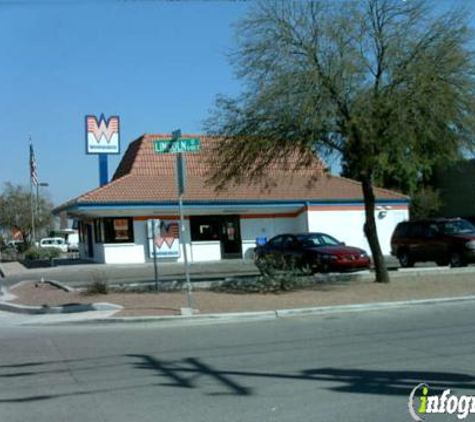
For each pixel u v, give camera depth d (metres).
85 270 31.16
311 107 16.25
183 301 16.25
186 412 6.81
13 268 34.41
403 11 16.95
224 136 18.28
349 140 17.08
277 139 17.59
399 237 25.50
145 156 37.56
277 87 16.64
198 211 35.28
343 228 37.81
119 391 7.84
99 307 15.62
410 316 13.61
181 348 10.63
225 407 6.95
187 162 37.75
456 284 18.48
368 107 16.39
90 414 6.89
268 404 7.00
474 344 10.05
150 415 6.75
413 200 52.53
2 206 59.66
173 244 34.88
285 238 24.12
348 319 13.48
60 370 9.25
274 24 17.06
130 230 34.47
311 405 6.89
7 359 10.24
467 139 17.31
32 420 6.74
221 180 20.14
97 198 33.03
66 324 14.09
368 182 19.17
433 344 10.16
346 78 16.52
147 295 17.69
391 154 17.59
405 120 16.39
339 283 19.62
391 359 9.08
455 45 16.75
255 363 9.17
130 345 11.14
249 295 17.33
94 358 10.06
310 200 37.00
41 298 18.25
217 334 12.02
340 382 7.84
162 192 34.59
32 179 48.50
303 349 10.12
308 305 15.25
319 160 22.00
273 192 36.97
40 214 61.97
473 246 22.48
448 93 16.25
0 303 17.66
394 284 18.88
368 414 6.52
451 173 55.25
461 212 54.69
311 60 16.75
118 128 37.72
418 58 16.72
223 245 36.31
